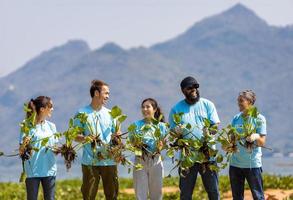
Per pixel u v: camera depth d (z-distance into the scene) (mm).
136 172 14148
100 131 13797
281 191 20281
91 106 13984
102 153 13680
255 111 13391
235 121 14141
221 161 13594
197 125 13844
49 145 13484
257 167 14039
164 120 14164
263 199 14078
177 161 13672
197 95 14008
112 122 13914
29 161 13430
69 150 13375
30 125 13266
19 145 13320
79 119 13586
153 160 14062
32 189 13445
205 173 13898
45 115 13594
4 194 23625
